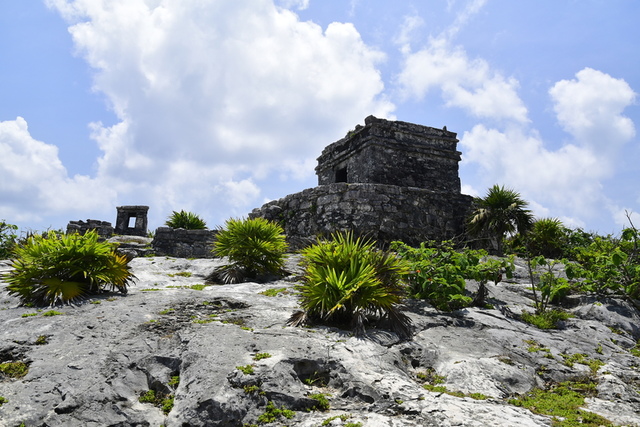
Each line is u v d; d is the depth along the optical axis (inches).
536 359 203.2
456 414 137.9
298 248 496.1
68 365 163.8
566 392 175.8
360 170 615.8
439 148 636.1
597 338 243.6
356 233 482.3
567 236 543.8
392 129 612.7
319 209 522.0
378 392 151.8
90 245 265.0
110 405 145.1
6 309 234.4
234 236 372.2
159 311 230.1
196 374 154.3
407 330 219.1
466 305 281.7
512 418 138.5
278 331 200.2
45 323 204.2
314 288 226.4
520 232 538.9
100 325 204.1
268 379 151.0
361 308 222.5
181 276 366.9
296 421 136.6
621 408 160.2
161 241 539.5
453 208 555.5
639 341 254.4
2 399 141.3
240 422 135.6
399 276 251.3
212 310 238.7
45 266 257.1
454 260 293.1
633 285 295.3
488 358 196.2
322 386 162.4
